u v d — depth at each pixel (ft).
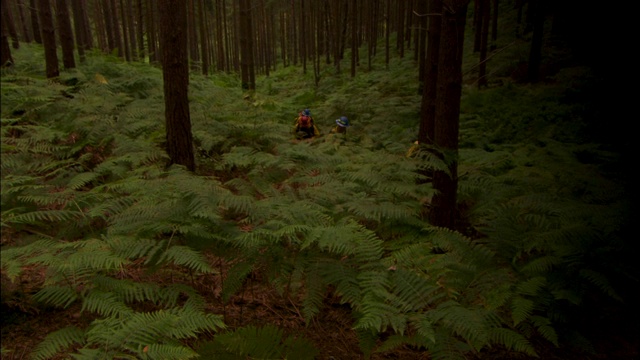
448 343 9.18
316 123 43.06
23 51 42.70
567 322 12.27
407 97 44.06
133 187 14.16
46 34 28.43
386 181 15.37
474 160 25.48
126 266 12.68
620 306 13.35
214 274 13.10
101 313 9.13
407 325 10.73
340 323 11.75
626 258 14.08
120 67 36.14
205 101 31.83
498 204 17.61
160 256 10.96
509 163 24.09
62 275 9.65
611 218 14.57
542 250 13.65
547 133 28.66
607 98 31.30
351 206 13.82
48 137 18.86
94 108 23.80
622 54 35.17
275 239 11.24
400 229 14.08
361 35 101.55
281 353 8.43
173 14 18.17
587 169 21.40
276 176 18.88
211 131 25.36
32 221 12.60
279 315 11.75
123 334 7.48
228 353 8.18
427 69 21.35
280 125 28.07
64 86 27.02
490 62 49.44
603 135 27.17
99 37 87.10
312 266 11.29
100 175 17.06
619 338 12.13
